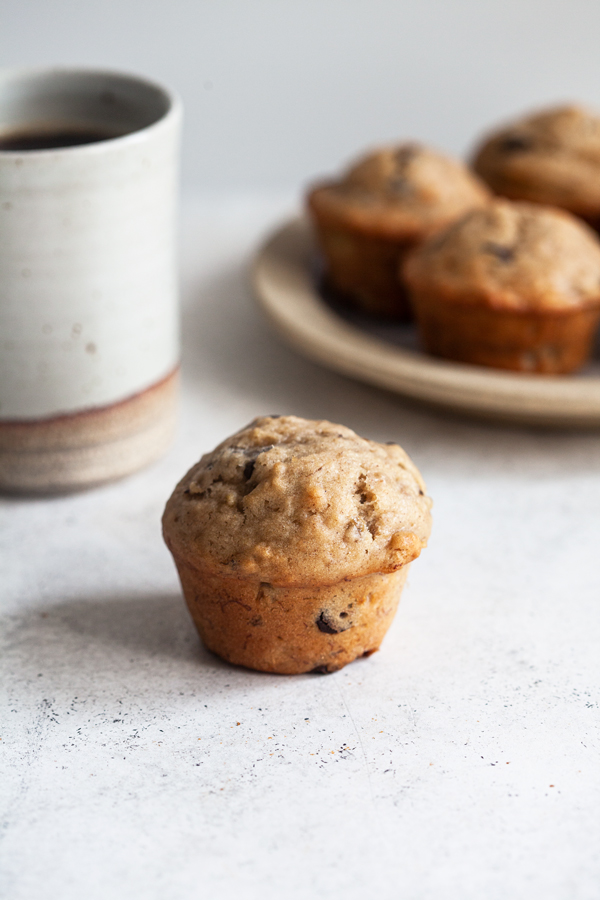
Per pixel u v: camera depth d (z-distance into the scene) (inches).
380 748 20.1
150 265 23.2
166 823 19.3
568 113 30.1
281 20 38.4
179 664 21.2
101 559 22.8
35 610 21.9
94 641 21.5
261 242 30.9
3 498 23.9
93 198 22.2
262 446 20.9
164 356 23.9
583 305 25.3
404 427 25.6
